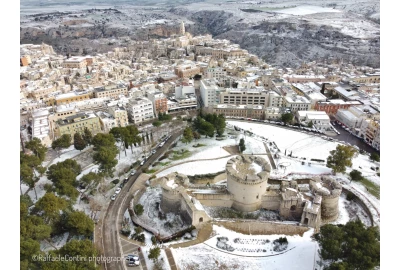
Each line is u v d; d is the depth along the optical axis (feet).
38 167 543.80
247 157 513.04
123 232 427.74
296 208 455.63
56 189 460.55
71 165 542.98
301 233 412.77
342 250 341.21
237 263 364.79
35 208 429.79
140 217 465.47
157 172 586.86
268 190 487.20
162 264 363.15
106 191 531.91
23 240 341.62
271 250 383.24
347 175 579.07
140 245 404.98
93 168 613.52
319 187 479.00
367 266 311.68
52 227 415.85
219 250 382.83
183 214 450.71
